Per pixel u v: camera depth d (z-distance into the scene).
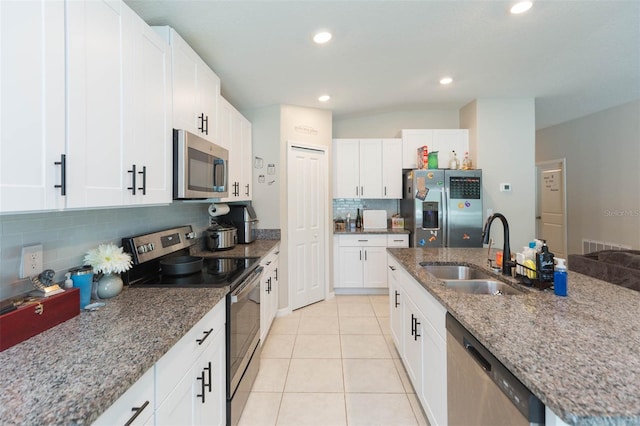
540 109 4.15
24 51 0.84
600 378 0.77
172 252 2.12
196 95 1.96
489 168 3.75
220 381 1.57
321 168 3.88
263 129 3.47
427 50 2.43
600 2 1.89
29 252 1.16
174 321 1.17
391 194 4.20
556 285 1.43
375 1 1.79
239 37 2.07
